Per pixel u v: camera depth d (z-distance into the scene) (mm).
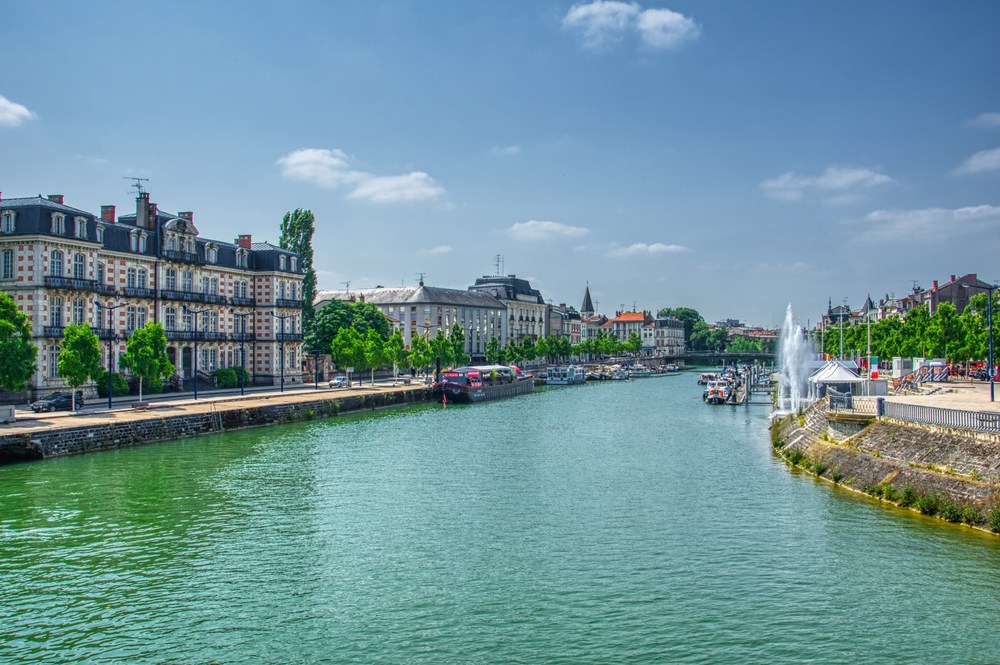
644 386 173000
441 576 35438
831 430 58094
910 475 45562
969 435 43500
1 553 38031
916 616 30562
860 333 154875
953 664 27047
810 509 45156
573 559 37688
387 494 50500
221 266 107938
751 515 44781
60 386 81312
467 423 90125
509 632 29672
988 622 29953
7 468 56094
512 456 65562
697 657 27641
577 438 77688
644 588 33875
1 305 63781
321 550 38969
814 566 35906
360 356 119375
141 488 51031
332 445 70125
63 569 36000
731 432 84000
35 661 27469
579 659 27547
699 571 35781
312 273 140500
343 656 27844
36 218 79125
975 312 123875
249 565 36781
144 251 96125
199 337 103125
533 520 44500
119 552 38375
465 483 54094
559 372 181500
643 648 28328
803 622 30281
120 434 65688
